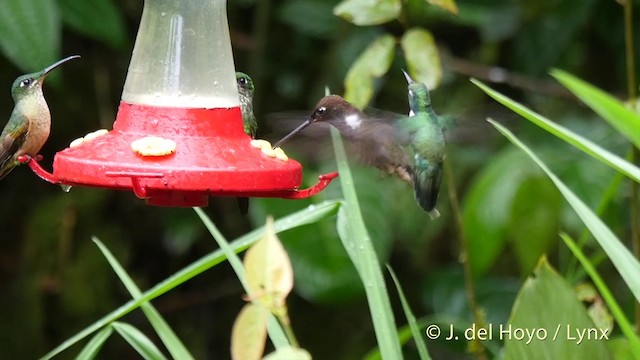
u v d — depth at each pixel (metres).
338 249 9.33
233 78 6.00
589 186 9.27
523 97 11.67
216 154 5.38
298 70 11.74
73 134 11.59
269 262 3.76
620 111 4.62
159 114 5.61
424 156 6.29
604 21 11.08
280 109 11.76
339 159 5.50
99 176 5.14
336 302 9.27
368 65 7.05
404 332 7.25
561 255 9.76
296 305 12.11
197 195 5.42
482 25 11.10
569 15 10.76
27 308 11.41
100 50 11.50
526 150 4.93
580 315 5.46
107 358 12.05
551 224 8.58
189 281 12.38
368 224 9.55
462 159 10.78
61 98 11.43
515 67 11.28
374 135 6.20
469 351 7.38
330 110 6.04
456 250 11.35
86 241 11.51
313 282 9.23
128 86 5.86
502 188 8.61
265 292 3.74
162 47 5.88
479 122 6.46
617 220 9.36
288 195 5.58
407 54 7.00
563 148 10.12
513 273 11.61
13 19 8.36
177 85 5.85
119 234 11.67
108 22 9.61
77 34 11.44
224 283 12.42
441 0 6.97
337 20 11.08
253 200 9.35
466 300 10.67
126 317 12.16
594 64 11.45
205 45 5.93
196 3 5.96
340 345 12.01
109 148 5.41
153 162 5.21
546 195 8.57
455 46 12.00
